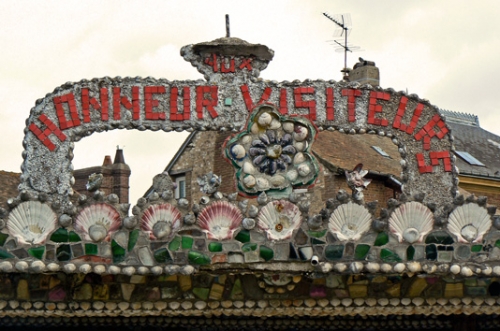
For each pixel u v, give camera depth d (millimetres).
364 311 21984
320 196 31953
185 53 22953
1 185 30844
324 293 21906
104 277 21547
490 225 21281
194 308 21656
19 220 20328
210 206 20844
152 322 23172
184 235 20703
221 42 22891
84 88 22391
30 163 22000
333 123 22797
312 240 20875
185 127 22609
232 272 20938
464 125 41406
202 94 22719
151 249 20594
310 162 22500
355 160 33156
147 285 21641
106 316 22719
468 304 22094
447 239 21156
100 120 22359
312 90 22875
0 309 21234
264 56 23016
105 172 38438
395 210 21094
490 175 37719
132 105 22500
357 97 22953
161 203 20719
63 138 22141
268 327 23547
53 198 21922
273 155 22469
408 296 22031
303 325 23625
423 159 22984
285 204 20953
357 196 21000
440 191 22906
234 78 22859
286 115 22703
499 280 22109
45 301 21375
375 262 20859
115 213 20594
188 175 36062
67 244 20391
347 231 20969
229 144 22547
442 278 21906
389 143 36156
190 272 20500
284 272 20953
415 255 21016
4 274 21234
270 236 20844
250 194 22391
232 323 23422
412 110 23109
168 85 22672
